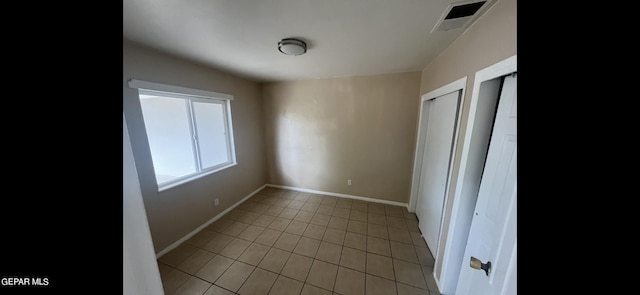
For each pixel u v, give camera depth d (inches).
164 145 92.2
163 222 77.4
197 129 96.3
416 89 104.1
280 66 91.7
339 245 83.7
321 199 128.0
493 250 35.4
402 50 69.5
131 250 19.7
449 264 57.2
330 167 130.6
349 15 45.9
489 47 40.5
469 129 48.0
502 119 38.0
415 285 63.9
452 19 46.4
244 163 124.6
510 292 30.1
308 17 46.8
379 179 121.1
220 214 106.9
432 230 80.7
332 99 120.4
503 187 35.5
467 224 53.1
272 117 137.4
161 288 23.0
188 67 82.7
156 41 60.9
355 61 83.7
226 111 112.0
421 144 103.2
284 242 85.5
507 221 32.9
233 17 46.6
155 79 70.2
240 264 72.7
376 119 114.4
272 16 46.2
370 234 91.6
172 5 41.3
